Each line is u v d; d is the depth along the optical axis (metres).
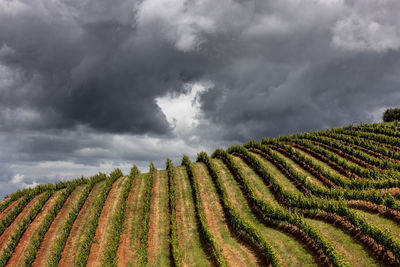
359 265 20.12
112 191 43.59
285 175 41.59
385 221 24.02
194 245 30.11
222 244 29.16
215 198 39.38
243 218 30.39
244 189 40.22
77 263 28.02
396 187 29.19
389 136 48.72
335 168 41.09
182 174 48.97
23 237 34.09
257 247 26.67
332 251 20.47
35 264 29.58
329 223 26.66
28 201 42.12
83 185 46.34
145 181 47.16
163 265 27.67
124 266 27.95
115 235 31.12
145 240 30.25
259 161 45.84
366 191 28.52
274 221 30.73
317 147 47.34
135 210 38.09
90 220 36.09
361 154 41.66
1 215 39.72
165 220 35.44
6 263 30.20
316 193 33.75
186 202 39.38
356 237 23.11
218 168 48.88
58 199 40.41
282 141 57.28
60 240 31.30
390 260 19.50
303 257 23.05
